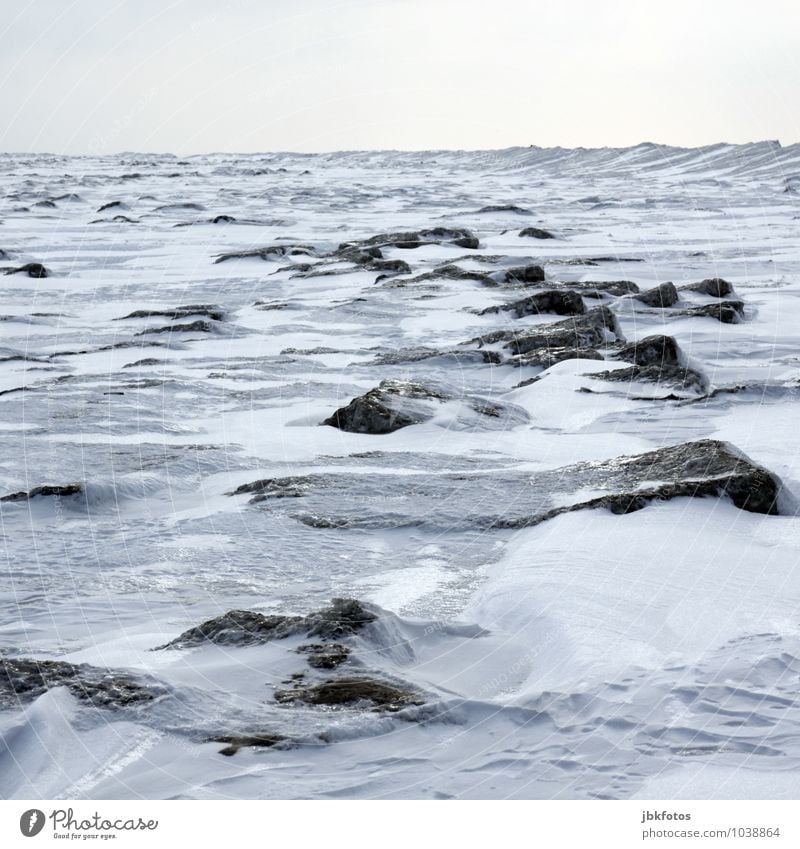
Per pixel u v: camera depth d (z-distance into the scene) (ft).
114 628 17.22
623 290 83.35
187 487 28.73
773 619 16.14
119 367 53.98
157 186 262.47
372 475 28.96
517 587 18.10
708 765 11.05
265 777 10.90
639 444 33.01
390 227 157.58
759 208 201.77
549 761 11.23
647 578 18.28
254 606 18.34
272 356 56.75
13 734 11.92
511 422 37.60
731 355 56.13
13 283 96.22
